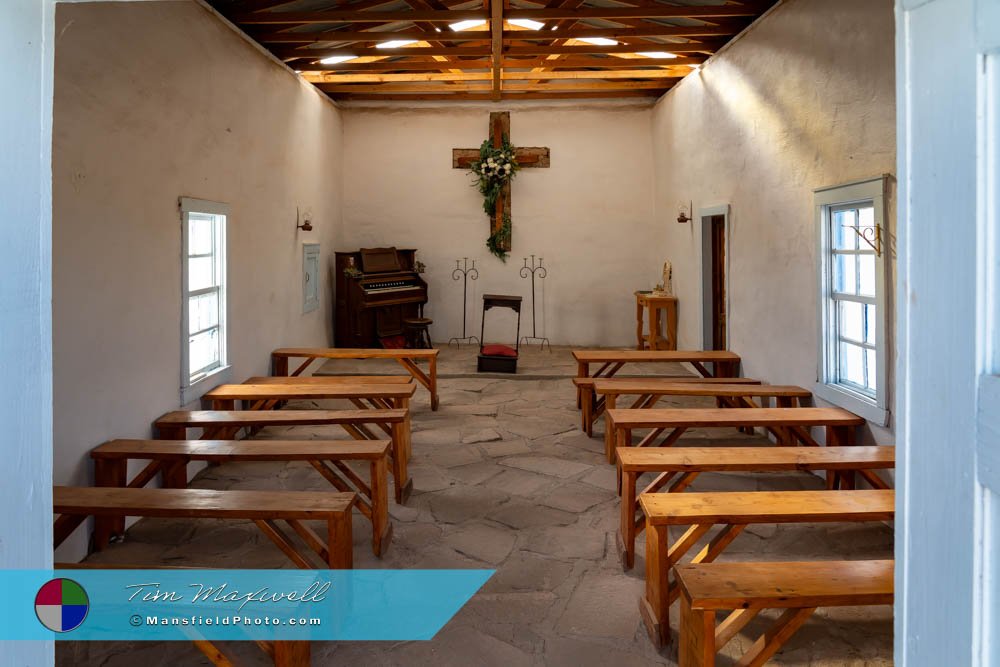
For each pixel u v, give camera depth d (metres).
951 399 0.87
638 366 8.81
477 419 6.46
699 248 7.78
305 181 8.10
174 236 4.71
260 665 2.72
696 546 3.75
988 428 0.81
